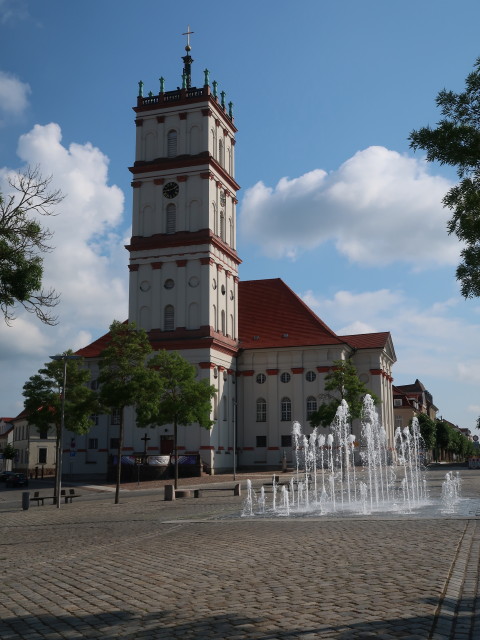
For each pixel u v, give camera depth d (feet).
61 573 44.16
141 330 132.36
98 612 32.37
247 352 270.46
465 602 30.81
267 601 32.53
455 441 488.44
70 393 173.68
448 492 120.37
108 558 50.19
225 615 30.17
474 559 42.09
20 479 208.03
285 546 52.19
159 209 247.70
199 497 125.90
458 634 25.81
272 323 281.54
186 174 245.45
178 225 244.22
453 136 43.50
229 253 258.57
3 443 435.94
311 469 254.88
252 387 269.03
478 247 45.93
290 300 289.33
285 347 266.16
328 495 122.93
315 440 256.11
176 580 39.37
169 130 251.60
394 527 63.21
